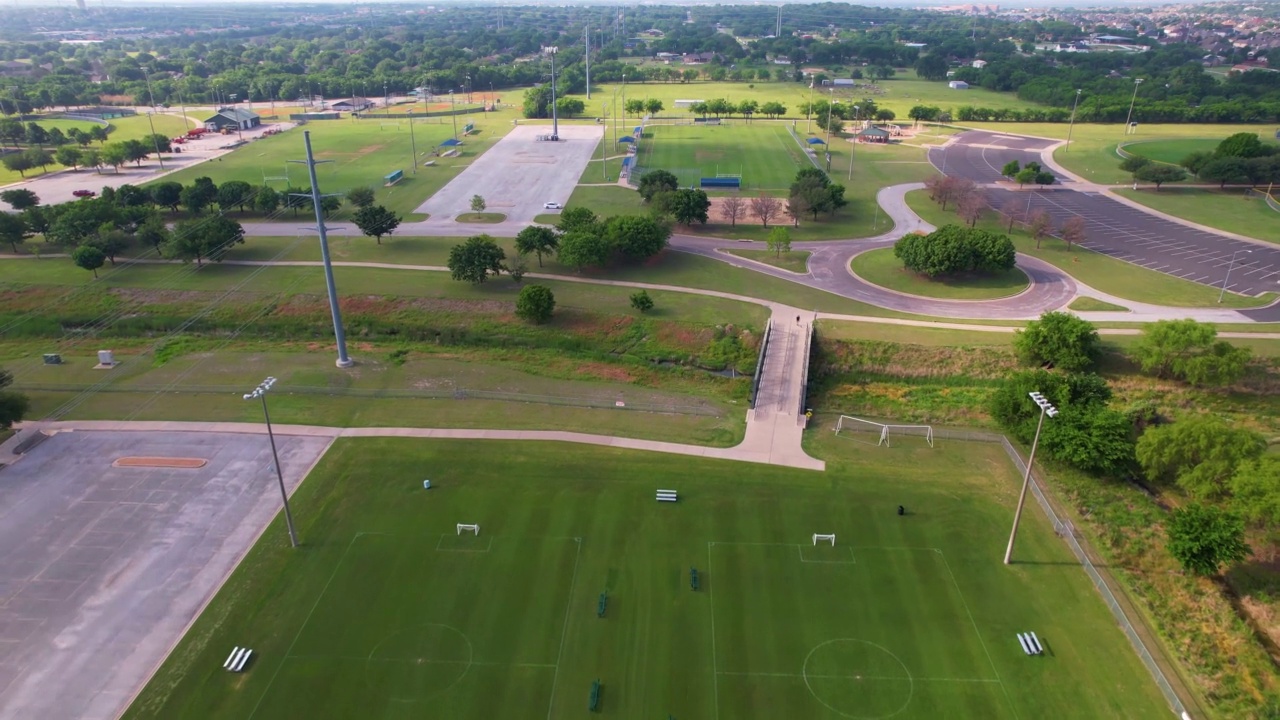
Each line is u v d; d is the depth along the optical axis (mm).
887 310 98062
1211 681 44906
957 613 50000
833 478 64938
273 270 109188
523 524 58188
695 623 49031
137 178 165500
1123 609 50469
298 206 139625
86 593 51156
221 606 50156
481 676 45031
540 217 137250
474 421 73125
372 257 115375
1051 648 47250
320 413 74062
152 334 93500
